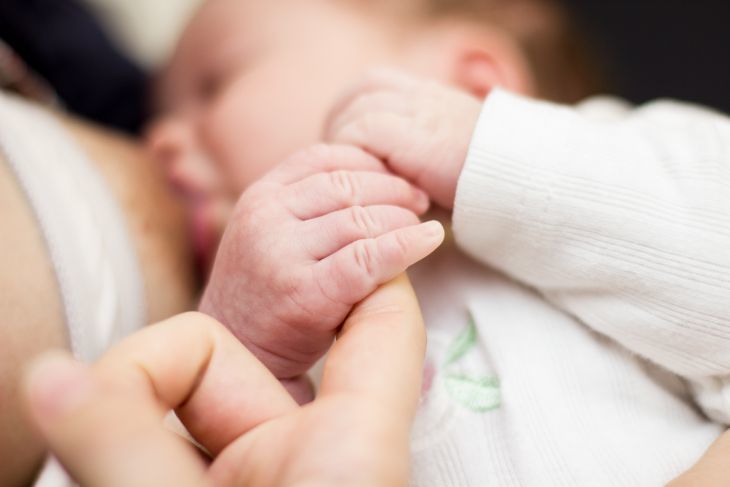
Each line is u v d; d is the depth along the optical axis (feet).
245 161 1.08
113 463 0.53
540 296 0.85
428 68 1.07
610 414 0.78
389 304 0.69
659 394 0.80
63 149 1.00
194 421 0.64
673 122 0.92
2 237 0.85
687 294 0.75
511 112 0.80
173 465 0.54
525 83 1.11
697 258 0.75
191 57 1.25
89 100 1.49
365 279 0.70
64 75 1.47
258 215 0.75
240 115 1.08
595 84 1.46
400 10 1.13
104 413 0.54
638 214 0.76
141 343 0.62
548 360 0.80
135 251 0.97
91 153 1.04
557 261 0.79
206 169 1.11
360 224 0.72
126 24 1.76
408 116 0.82
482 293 0.86
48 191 0.92
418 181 0.82
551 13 1.36
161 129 1.23
